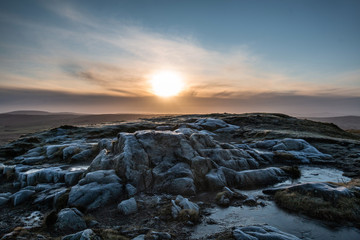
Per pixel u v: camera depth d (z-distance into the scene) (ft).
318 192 41.63
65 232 32.42
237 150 72.43
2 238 30.55
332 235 30.76
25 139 115.75
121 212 39.29
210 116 237.45
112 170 52.31
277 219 36.14
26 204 44.47
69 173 55.42
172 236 30.81
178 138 63.16
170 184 49.73
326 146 94.89
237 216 37.63
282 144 92.58
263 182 55.57
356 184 45.91
